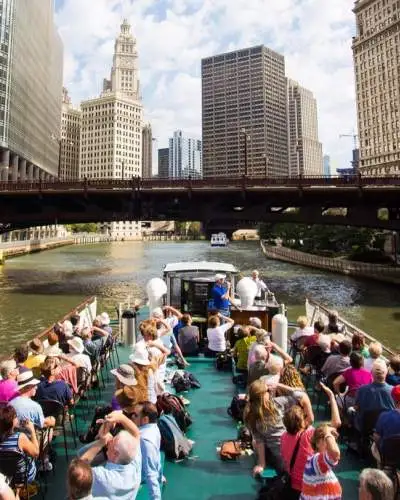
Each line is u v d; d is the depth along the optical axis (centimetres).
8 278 5941
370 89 13988
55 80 17138
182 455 705
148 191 4225
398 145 12950
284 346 1238
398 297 4391
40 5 14300
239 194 4272
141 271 6981
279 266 7869
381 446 547
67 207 4978
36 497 610
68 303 4000
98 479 438
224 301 1277
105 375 1178
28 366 863
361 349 946
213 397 975
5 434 512
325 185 3988
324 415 884
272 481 570
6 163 11344
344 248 7844
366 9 13988
